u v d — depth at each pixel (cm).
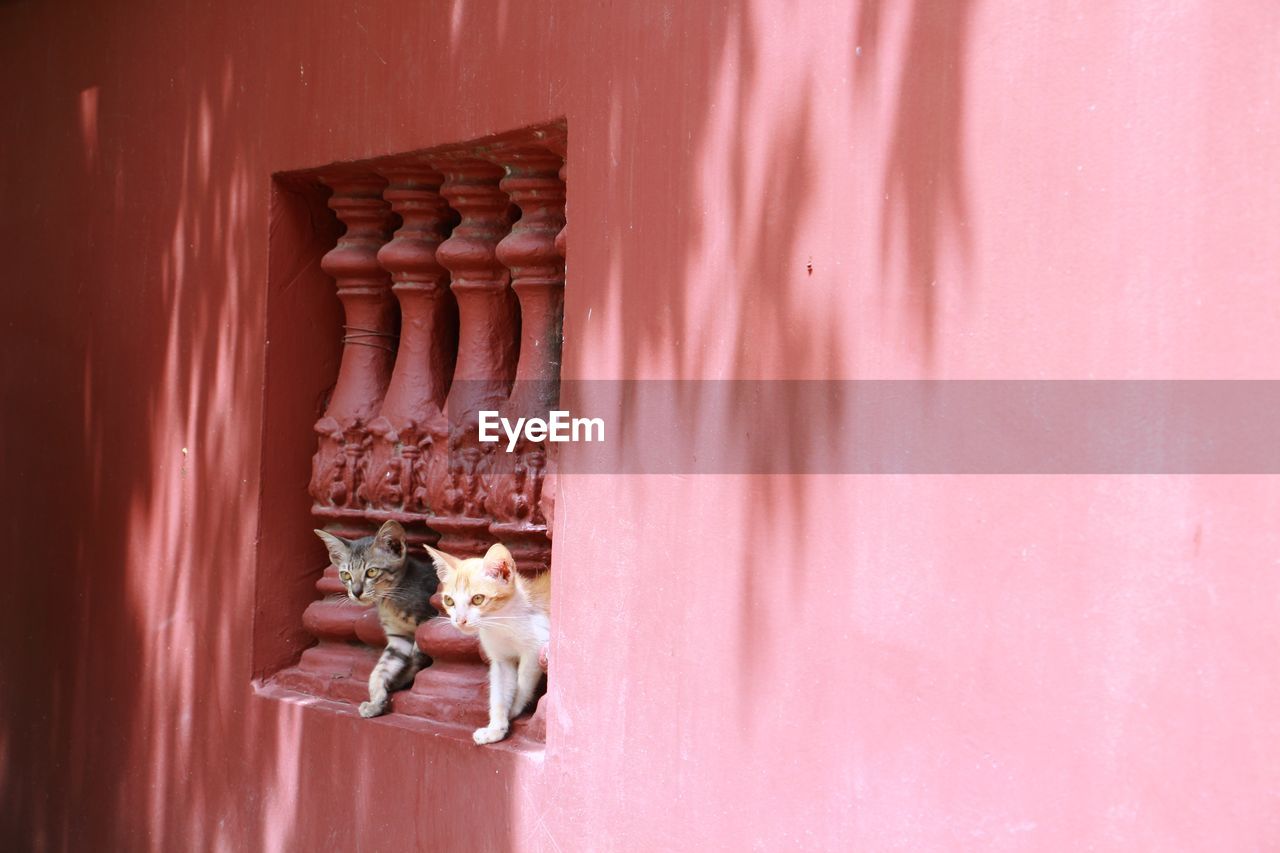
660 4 426
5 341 745
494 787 470
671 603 414
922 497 352
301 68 570
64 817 690
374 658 569
